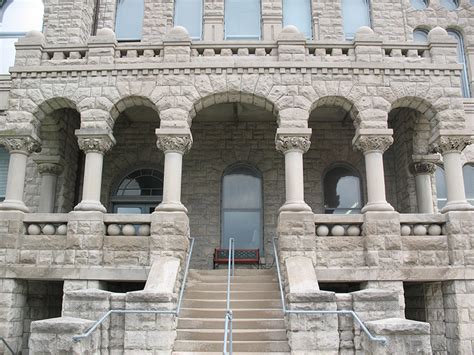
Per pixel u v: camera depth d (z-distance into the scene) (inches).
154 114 711.7
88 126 573.6
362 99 577.0
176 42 596.1
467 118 697.0
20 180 569.3
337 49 601.6
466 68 770.2
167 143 564.7
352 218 544.7
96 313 414.0
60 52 606.5
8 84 686.5
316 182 722.2
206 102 593.3
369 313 411.2
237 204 730.2
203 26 737.0
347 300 419.2
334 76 584.1
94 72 588.4
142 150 740.7
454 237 533.6
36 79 590.2
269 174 726.5
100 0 776.9
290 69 584.4
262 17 731.4
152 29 745.6
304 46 596.4
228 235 719.7
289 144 562.6
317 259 532.7
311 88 579.5
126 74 587.5
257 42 603.2
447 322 537.0
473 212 540.7
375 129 565.3
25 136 574.9
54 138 675.4
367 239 533.6
